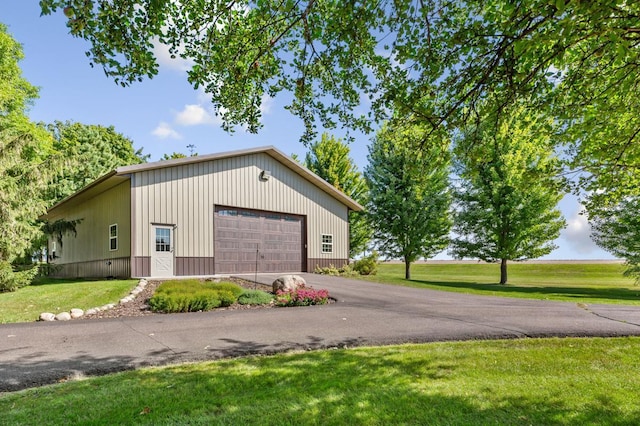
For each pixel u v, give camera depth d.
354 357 4.79
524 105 5.22
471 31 3.74
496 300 10.80
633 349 5.25
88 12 3.14
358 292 11.84
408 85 4.37
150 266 12.47
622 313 8.37
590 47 3.95
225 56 4.46
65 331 6.35
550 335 6.19
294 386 3.78
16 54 19.84
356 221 26.89
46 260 21.09
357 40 3.99
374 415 3.11
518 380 3.96
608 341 5.74
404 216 21.97
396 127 4.86
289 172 17.38
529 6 3.34
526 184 6.36
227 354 5.03
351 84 4.87
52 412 3.15
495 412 3.17
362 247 27.22
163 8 3.75
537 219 18.78
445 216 22.44
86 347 5.33
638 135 4.87
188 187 13.64
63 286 10.81
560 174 5.92
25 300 9.02
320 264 18.28
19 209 11.98
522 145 17.67
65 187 22.59
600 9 2.56
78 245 17.27
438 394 3.55
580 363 4.58
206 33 4.24
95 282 11.40
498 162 18.47
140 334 6.14
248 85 4.96
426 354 4.94
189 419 3.03
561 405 3.32
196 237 13.72
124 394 3.56
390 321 7.27
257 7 4.09
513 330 6.50
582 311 8.66
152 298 8.71
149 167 12.46
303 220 17.81
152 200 12.70
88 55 3.60
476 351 5.11
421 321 7.27
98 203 15.28
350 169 27.30
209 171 14.28
